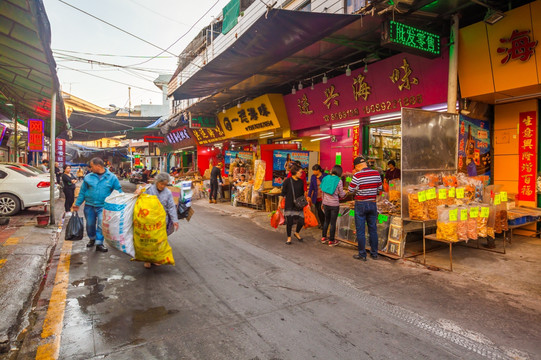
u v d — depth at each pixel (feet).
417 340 8.97
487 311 10.66
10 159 56.39
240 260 16.40
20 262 15.15
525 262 15.52
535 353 8.32
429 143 17.60
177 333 9.31
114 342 8.82
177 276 14.06
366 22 18.74
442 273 14.30
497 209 16.93
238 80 29.89
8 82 29.43
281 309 10.88
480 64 18.86
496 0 17.53
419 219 15.64
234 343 8.80
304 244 19.75
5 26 17.03
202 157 58.59
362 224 16.35
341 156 32.58
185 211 17.08
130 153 111.24
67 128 51.01
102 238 17.75
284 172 32.48
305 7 30.35
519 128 20.17
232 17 31.83
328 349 8.54
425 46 18.33
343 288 12.69
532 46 16.63
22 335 9.41
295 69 28.86
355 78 27.14
